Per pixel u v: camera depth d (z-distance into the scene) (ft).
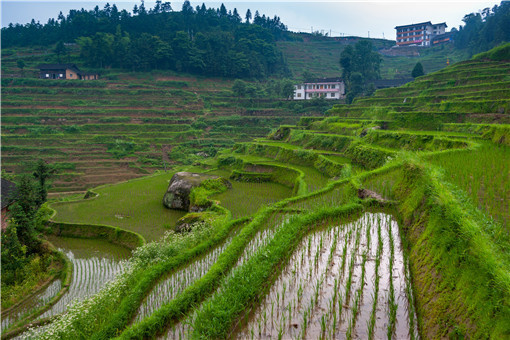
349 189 59.11
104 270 56.39
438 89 141.18
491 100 105.91
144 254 44.50
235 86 295.07
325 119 151.02
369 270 32.09
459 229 24.58
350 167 83.56
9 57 360.69
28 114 238.68
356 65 271.08
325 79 286.66
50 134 217.15
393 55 415.44
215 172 126.82
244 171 114.11
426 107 129.08
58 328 30.07
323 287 29.71
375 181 60.03
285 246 36.73
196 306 29.86
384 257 34.47
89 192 104.94
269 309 27.09
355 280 30.32
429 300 23.53
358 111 155.02
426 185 37.22
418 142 85.40
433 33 428.15
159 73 330.34
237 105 284.20
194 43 348.79
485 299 18.44
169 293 34.42
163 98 281.54
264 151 136.36
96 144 210.79
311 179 88.69
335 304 26.89
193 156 201.46
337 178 80.89
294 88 285.84
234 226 53.26
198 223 57.06
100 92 277.03
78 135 220.84
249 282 29.35
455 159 56.75
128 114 254.27
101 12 465.88
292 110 269.23
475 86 130.00
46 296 50.26
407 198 44.27
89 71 321.32
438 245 26.35
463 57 319.27
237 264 37.65
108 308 32.60
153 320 27.20
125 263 53.83
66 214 81.20
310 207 56.85
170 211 82.94
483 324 17.65
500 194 37.99
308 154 110.73
